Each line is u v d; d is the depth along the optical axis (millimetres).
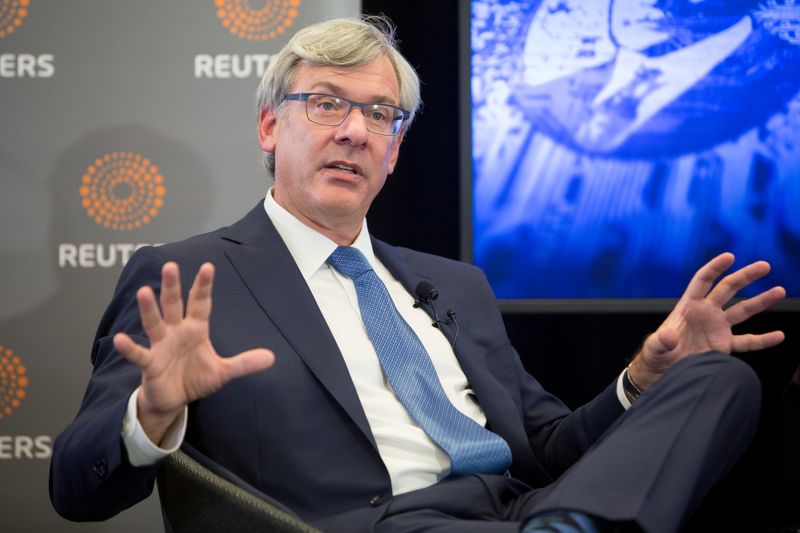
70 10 6891
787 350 8727
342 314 4809
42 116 6859
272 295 4602
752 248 8336
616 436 3674
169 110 6910
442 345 5066
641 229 8391
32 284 6848
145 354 3508
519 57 8414
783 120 8305
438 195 9234
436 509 4273
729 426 3691
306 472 4297
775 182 8312
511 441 4891
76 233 6871
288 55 5102
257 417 4324
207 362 3637
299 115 4961
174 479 4070
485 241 8453
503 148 8438
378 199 9258
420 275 5430
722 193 8336
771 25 8297
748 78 8320
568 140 8406
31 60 6875
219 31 6918
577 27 8391
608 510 3395
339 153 4891
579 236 8422
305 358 4438
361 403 4527
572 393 9156
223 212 6914
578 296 8430
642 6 8344
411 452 4531
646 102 8359
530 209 8430
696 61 8336
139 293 3480
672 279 8383
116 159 6898
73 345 6855
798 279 8289
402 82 5262
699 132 8336
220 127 6918
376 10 9148
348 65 4973
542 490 4594
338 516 4250
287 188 5043
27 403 6836
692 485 3525
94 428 3908
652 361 4551
